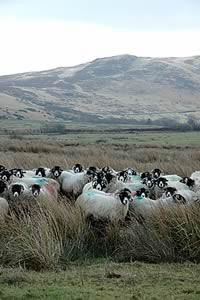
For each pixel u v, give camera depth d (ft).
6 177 55.16
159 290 27.50
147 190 53.62
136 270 31.86
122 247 36.65
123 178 61.05
